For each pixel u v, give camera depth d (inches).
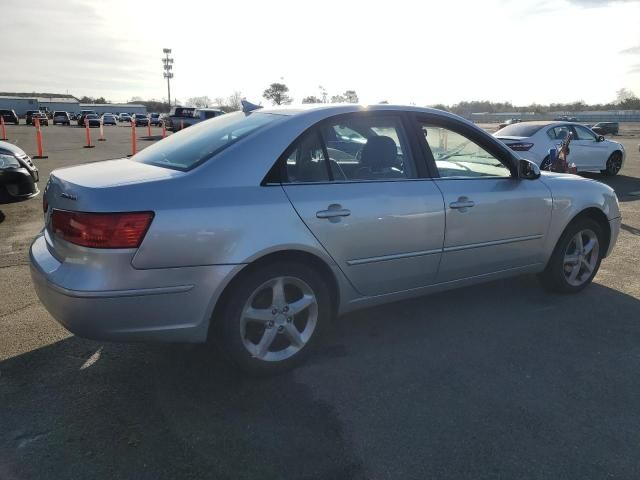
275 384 120.9
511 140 454.6
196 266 107.6
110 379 121.4
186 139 139.1
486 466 94.0
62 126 1739.7
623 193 410.6
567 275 178.5
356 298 134.1
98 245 101.0
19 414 107.2
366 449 98.1
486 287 186.9
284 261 119.6
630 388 120.7
